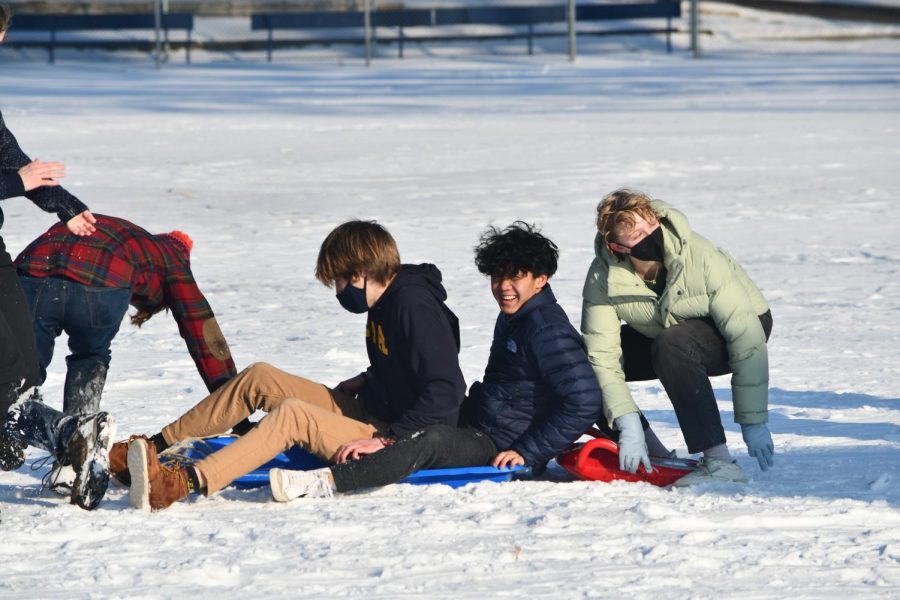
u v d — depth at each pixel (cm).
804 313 3028
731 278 1681
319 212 4706
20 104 9462
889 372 2439
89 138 7212
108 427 1457
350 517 1487
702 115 8319
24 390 1501
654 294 1700
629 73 12862
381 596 1205
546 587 1225
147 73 13712
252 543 1377
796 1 17825
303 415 1597
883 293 3253
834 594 1209
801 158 6084
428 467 1636
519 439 1675
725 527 1442
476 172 5728
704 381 1678
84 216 1680
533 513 1495
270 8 17275
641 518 1470
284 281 3506
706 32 16988
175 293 1800
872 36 16975
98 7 16612
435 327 1639
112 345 2742
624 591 1214
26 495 1662
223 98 10206
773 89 10444
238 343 2742
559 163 5988
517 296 1669
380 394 1725
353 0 17475
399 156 6344
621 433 1666
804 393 2280
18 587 1234
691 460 1741
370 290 1656
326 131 7606
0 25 1563
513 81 12038
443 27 17012
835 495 1586
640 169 5750
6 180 1584
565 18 16225
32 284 1717
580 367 1648
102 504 1591
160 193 5147
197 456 1633
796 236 4128
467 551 1336
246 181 5519
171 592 1216
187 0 17050
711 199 4909
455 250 3906
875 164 5841
